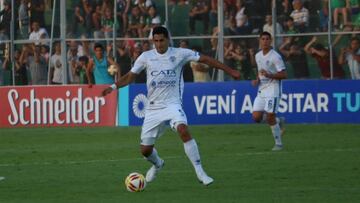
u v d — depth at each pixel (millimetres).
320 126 48062
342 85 49250
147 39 52312
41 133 48219
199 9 52750
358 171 29469
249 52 51656
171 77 26391
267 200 23141
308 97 49688
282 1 51656
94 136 45906
